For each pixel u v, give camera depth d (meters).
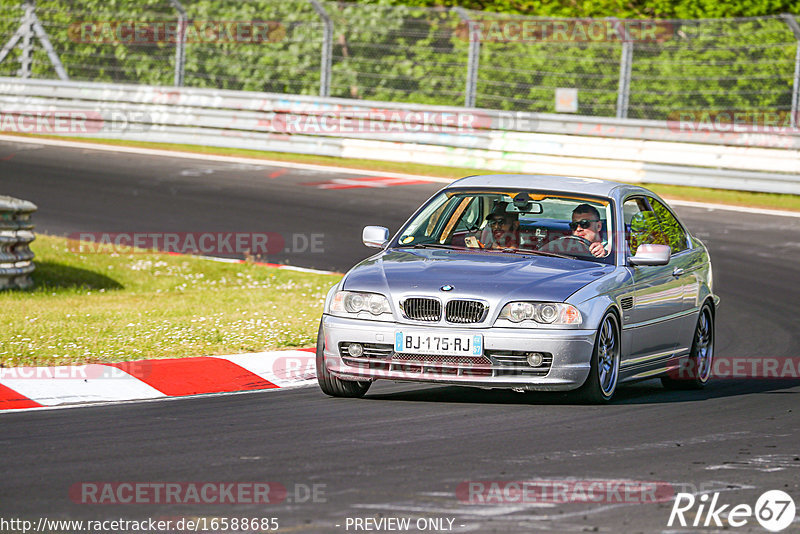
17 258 34.31
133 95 68.75
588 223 23.67
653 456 17.53
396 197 54.47
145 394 22.44
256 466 16.30
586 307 21.19
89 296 33.94
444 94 69.00
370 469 16.19
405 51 69.38
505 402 22.00
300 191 55.34
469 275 21.64
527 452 17.52
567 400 22.14
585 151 60.94
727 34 63.81
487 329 20.83
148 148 66.44
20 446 17.45
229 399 22.06
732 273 41.06
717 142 59.34
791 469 16.91
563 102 65.94
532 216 24.14
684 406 22.31
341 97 70.56
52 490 14.85
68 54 73.44
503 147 62.47
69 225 45.81
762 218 52.38
